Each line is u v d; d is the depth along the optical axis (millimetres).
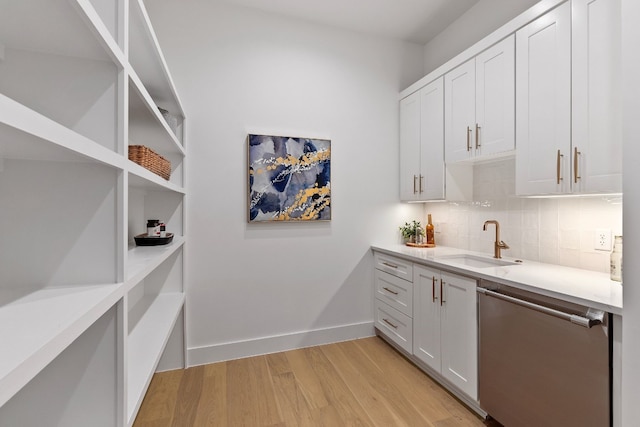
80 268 844
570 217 1910
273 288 2695
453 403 1970
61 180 838
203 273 2500
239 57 2586
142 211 2285
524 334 1534
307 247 2803
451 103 2430
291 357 2592
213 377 2283
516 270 1831
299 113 2762
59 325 583
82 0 618
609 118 1437
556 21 1660
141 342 1447
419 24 2881
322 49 2846
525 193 1840
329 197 2830
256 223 2639
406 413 1875
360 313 2982
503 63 1979
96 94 865
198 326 2488
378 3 2590
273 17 2689
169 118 2086
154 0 2395
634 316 1044
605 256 1739
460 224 2771
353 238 2953
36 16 668
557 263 1981
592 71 1498
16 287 812
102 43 752
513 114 1915
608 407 1198
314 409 1914
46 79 840
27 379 467
